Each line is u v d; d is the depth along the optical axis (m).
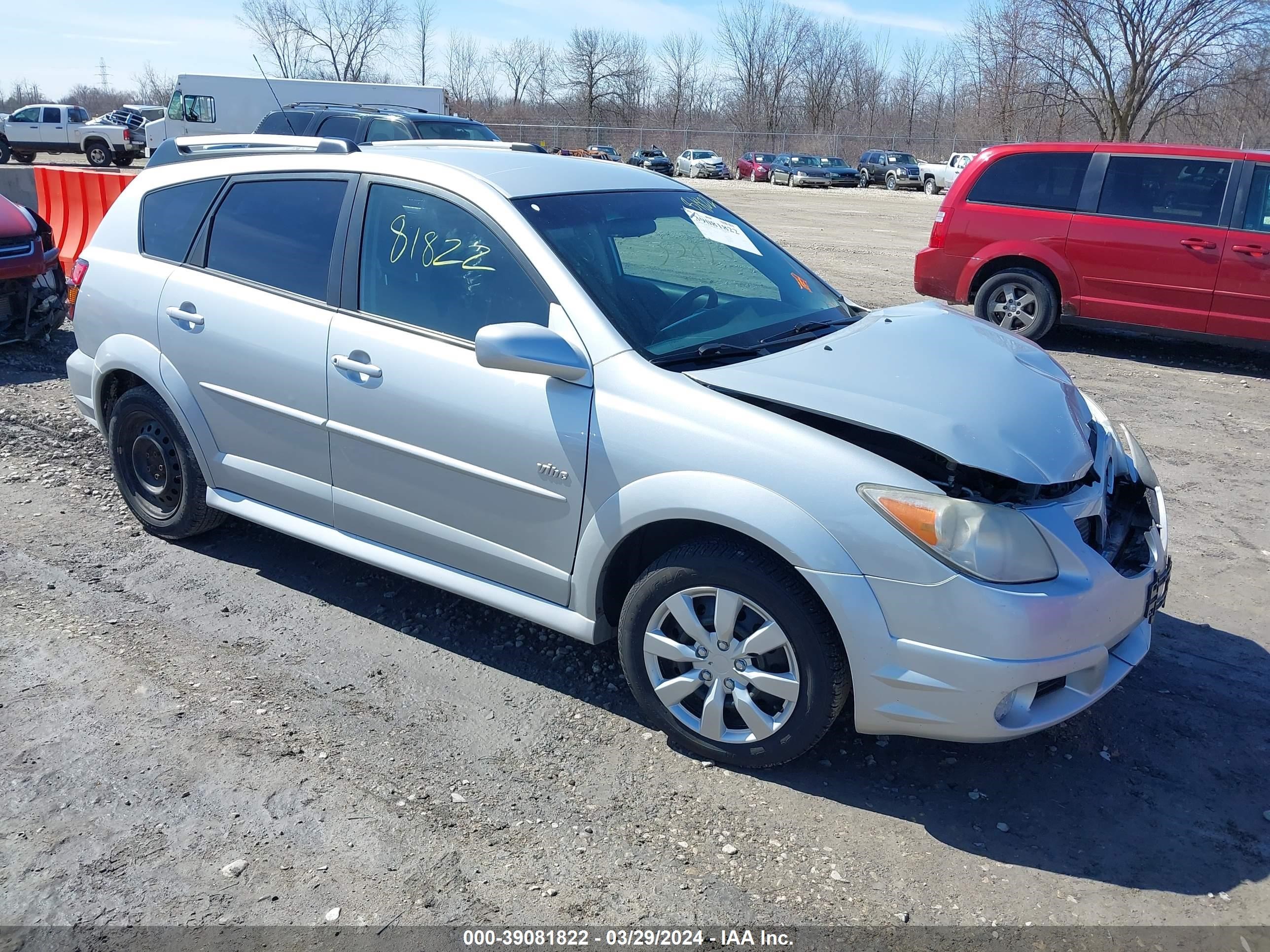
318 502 3.97
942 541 2.76
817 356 3.33
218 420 4.19
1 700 3.43
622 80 64.00
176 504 4.57
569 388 3.26
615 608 3.46
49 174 10.51
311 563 4.53
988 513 2.79
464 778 3.12
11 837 2.82
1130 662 3.14
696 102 66.56
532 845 2.85
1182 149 8.51
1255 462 6.32
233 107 21.19
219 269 4.20
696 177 42.06
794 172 36.94
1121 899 2.71
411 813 2.96
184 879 2.68
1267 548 5.04
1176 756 3.35
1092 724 3.52
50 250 7.83
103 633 3.88
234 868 2.72
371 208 3.80
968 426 2.94
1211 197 8.40
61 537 4.70
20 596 4.12
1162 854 2.90
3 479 5.34
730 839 2.90
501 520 3.47
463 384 3.45
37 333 7.82
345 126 14.62
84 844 2.80
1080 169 8.91
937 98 61.31
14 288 7.46
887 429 2.90
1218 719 3.57
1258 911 2.68
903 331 3.64
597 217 3.73
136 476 4.69
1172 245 8.51
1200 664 3.93
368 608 4.15
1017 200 9.22
